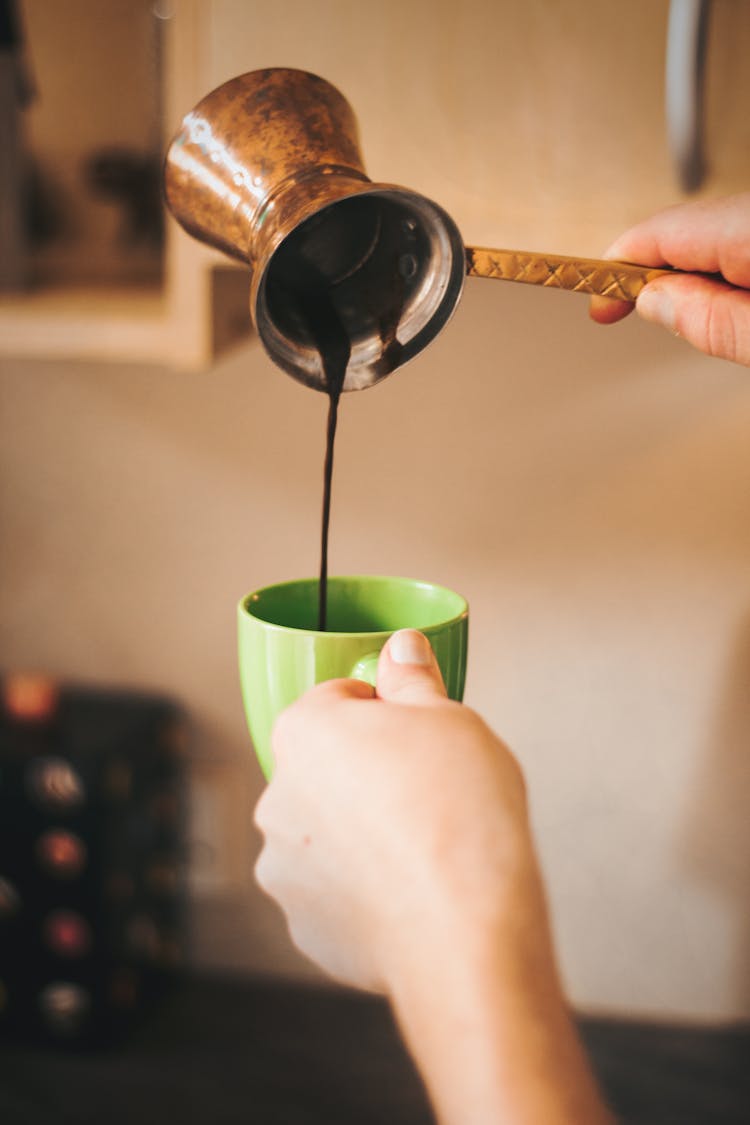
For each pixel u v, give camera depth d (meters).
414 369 1.00
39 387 1.05
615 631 1.03
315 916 0.48
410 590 0.59
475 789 0.44
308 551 1.05
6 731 1.00
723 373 0.97
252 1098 0.94
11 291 0.81
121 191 0.92
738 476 0.99
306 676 0.52
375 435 1.02
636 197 0.65
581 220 0.66
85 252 0.96
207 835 1.13
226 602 1.08
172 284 0.70
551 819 1.08
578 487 1.01
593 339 0.98
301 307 0.55
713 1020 1.08
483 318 0.98
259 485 1.05
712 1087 0.98
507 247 0.66
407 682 0.49
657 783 1.06
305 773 0.47
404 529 1.04
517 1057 0.39
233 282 0.76
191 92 0.67
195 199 0.54
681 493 1.00
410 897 0.42
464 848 0.42
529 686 1.05
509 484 1.01
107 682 1.11
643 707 1.04
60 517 1.08
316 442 1.03
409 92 0.65
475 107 0.65
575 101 0.65
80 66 0.93
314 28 0.65
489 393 1.00
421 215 0.51
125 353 0.72
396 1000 0.43
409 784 0.44
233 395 1.03
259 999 1.10
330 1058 1.00
